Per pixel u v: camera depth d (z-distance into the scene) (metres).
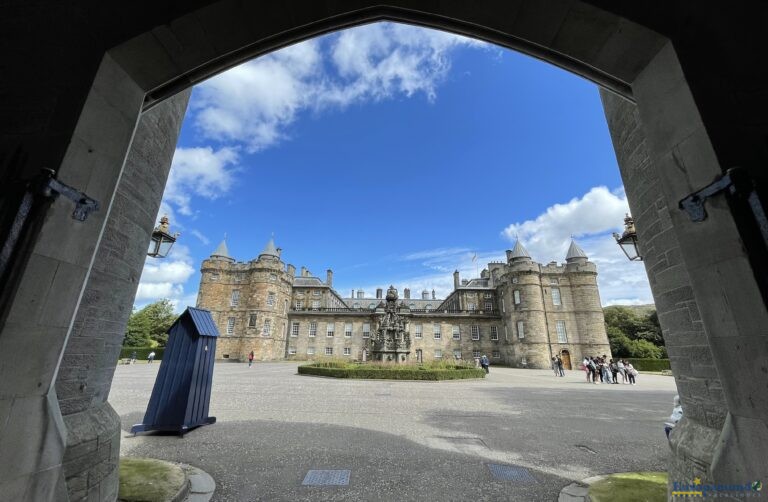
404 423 8.09
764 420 1.98
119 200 3.83
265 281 44.19
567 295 42.22
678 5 2.48
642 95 2.77
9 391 1.97
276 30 2.92
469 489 4.39
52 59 2.51
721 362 2.26
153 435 6.71
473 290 51.69
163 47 2.69
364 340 45.91
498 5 2.78
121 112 2.70
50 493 2.23
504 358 43.62
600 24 2.59
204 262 45.66
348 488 4.36
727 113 2.26
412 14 3.14
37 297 2.10
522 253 43.00
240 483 4.46
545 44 2.95
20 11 2.66
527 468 5.18
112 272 3.74
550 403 11.82
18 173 2.19
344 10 2.96
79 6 2.65
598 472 5.06
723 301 2.19
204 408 7.56
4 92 2.43
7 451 1.95
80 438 3.03
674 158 2.49
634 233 6.50
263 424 7.75
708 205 2.21
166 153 4.90
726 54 2.40
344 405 10.49
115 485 3.53
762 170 2.13
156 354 42.00
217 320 43.88
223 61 3.10
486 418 8.89
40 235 2.08
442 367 22.78
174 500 3.69
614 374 21.48
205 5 2.57
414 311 47.00
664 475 4.74
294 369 28.25
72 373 3.15
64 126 2.29
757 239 1.94
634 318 48.53
